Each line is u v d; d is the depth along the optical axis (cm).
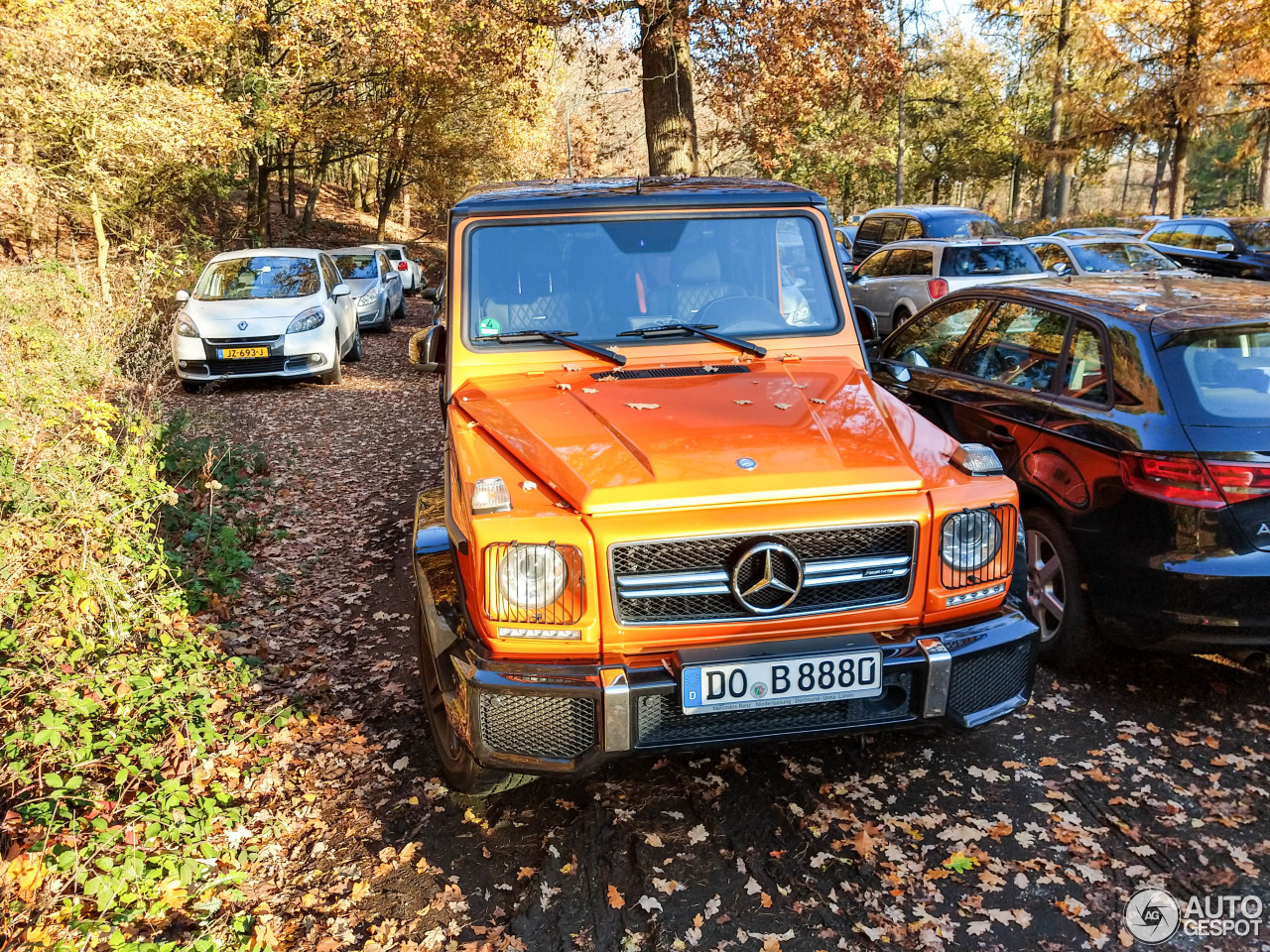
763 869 305
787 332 406
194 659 400
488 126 3222
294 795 349
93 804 320
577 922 283
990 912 283
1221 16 2119
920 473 297
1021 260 1176
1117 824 321
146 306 855
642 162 3678
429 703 341
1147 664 433
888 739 379
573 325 398
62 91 1500
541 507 281
